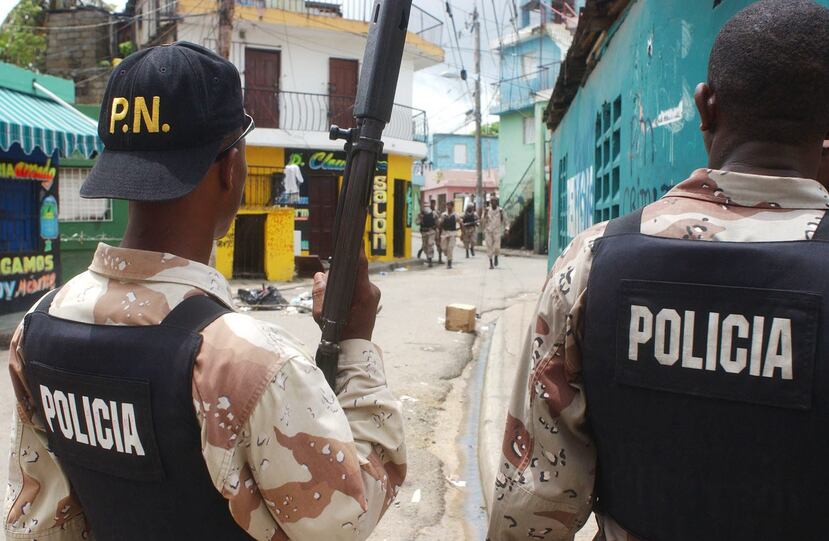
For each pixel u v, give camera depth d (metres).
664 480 1.14
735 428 1.08
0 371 6.59
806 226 1.10
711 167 1.25
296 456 1.02
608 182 6.51
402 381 6.14
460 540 3.35
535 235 25.11
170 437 1.03
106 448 1.08
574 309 1.24
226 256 14.81
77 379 1.09
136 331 1.07
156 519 1.07
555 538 1.32
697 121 3.43
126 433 1.05
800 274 1.06
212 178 1.17
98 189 1.11
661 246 1.17
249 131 1.25
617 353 1.17
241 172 1.22
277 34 18.47
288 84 18.73
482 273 16.75
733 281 1.09
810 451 1.03
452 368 6.65
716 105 1.23
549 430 1.28
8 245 9.52
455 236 18.59
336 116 19.09
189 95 1.11
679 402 1.12
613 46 6.02
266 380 1.01
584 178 8.34
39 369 1.15
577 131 9.16
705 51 3.32
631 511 1.19
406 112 20.47
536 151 25.00
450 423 5.08
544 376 1.28
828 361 1.02
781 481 1.05
